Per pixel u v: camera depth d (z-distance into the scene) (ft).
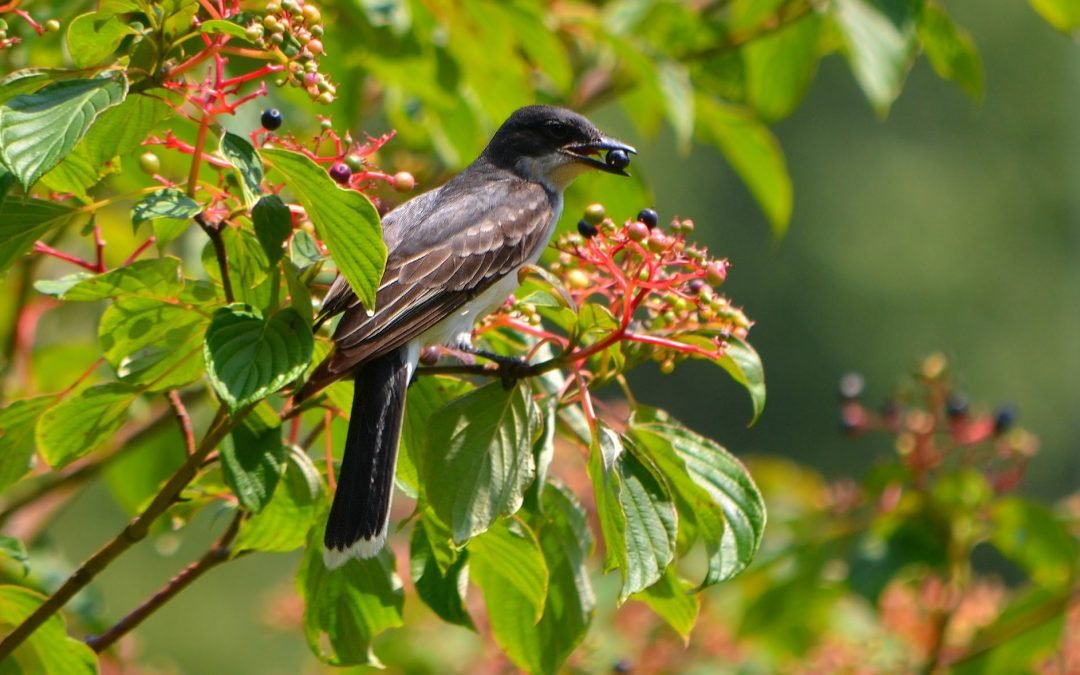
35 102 19.56
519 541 23.85
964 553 35.60
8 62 32.99
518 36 34.32
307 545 25.39
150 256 39.60
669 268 25.39
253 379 20.56
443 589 25.05
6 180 20.65
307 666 42.75
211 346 20.75
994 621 36.45
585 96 43.60
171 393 24.81
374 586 25.25
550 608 25.52
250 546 24.81
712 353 23.44
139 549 89.15
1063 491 128.06
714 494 23.84
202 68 31.14
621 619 39.83
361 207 20.48
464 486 22.67
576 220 38.86
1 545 24.53
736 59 41.93
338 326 24.35
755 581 38.11
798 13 39.65
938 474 35.53
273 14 21.20
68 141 19.20
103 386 23.63
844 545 36.50
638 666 39.45
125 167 29.96
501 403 23.16
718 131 40.65
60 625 23.66
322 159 23.27
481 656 38.50
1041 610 35.94
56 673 24.47
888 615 39.68
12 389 37.68
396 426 24.89
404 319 26.37
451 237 27.91
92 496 87.51
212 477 27.53
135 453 38.09
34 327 40.68
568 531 25.55
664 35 40.65
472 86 36.11
